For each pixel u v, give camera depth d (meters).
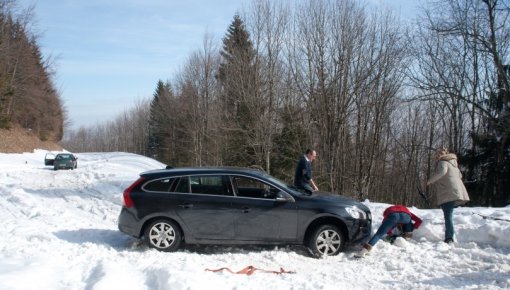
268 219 7.89
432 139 35.09
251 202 7.96
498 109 23.61
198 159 46.38
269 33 33.22
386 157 37.81
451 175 8.07
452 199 8.00
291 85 32.09
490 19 22.05
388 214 7.99
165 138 63.56
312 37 29.56
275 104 33.12
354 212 7.94
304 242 7.87
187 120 52.12
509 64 22.88
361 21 28.81
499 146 23.33
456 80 26.41
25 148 55.25
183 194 8.05
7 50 52.72
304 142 32.19
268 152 32.09
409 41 29.19
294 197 7.98
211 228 7.95
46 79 72.25
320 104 29.83
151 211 7.98
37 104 65.31
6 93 53.88
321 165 30.12
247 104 33.25
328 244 7.78
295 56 30.97
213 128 42.19
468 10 22.56
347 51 28.70
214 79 48.41
